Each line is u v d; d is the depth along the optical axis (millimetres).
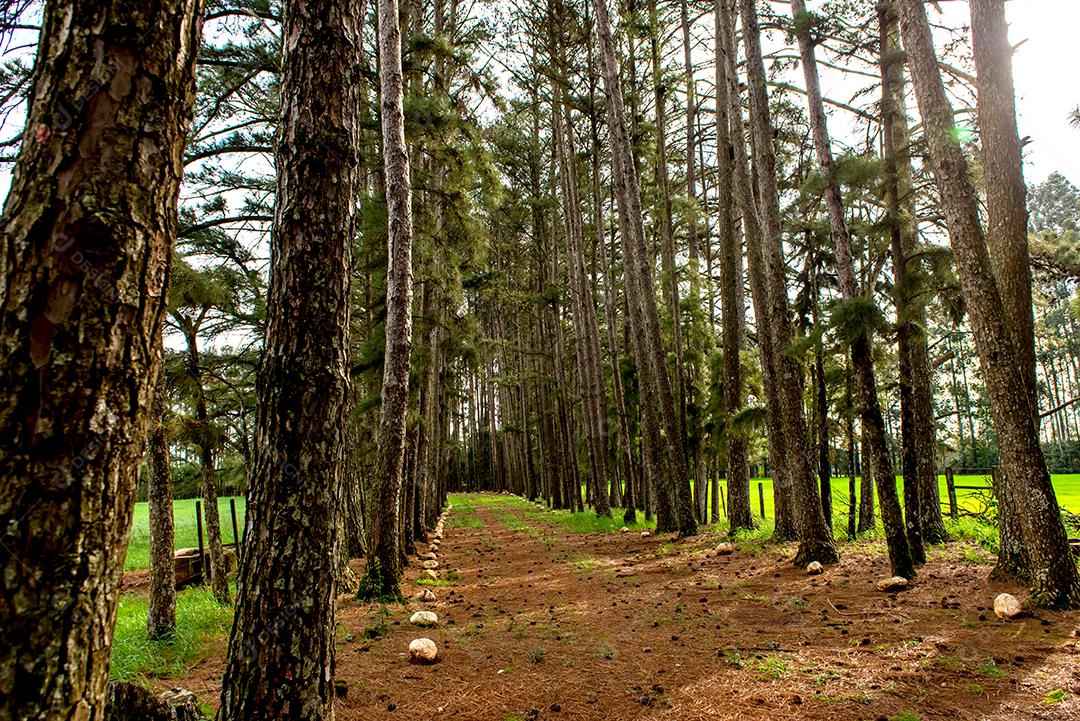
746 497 13789
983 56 7484
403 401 8727
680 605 7137
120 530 1726
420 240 11219
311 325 3230
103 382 1675
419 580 10062
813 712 3869
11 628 1502
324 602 3135
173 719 3145
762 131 10375
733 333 14320
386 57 8711
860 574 8266
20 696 1494
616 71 15258
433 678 4973
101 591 1662
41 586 1540
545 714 4145
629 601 7621
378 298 11773
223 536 21578
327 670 3119
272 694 2951
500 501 40469
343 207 3414
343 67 3506
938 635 5258
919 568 8227
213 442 8727
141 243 1781
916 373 11109
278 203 3385
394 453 8594
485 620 6977
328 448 3227
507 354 39250
